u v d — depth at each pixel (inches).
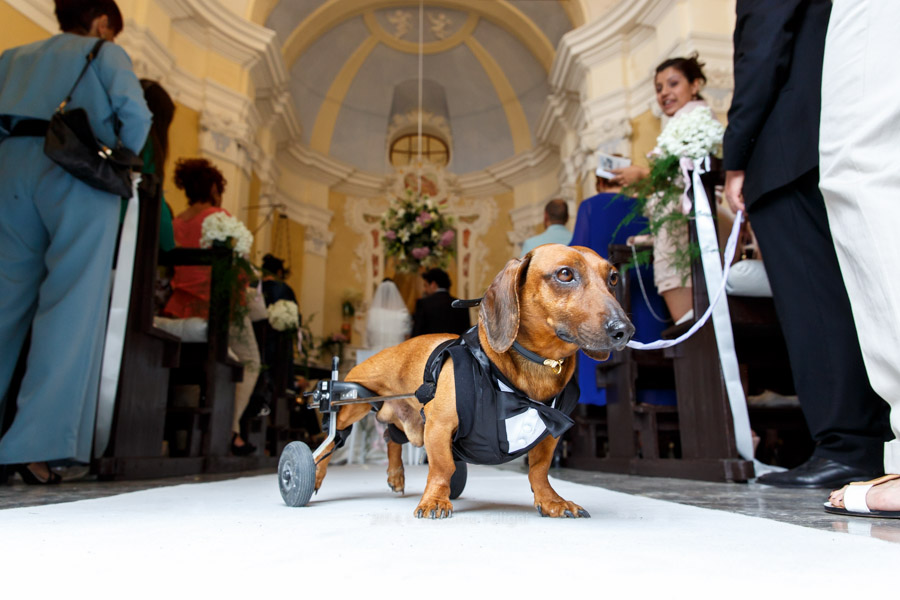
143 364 142.5
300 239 520.4
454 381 60.6
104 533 51.4
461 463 79.5
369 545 44.7
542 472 64.2
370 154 578.6
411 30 541.3
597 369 177.5
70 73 121.5
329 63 539.8
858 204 68.9
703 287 127.0
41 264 122.1
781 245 99.7
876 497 62.6
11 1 249.3
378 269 553.9
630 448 154.5
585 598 30.1
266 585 32.9
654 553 41.3
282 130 474.9
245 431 218.1
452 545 44.6
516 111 560.1
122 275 131.1
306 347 366.6
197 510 69.2
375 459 258.5
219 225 171.2
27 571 36.7
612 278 57.5
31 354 112.1
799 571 35.9
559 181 490.3
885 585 32.4
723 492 94.5
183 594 31.3
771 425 159.9
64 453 110.3
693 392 131.2
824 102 75.2
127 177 123.1
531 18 479.8
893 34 68.2
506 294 57.2
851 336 92.8
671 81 160.9
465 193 578.6
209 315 168.9
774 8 97.3
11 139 121.1
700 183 122.0
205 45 361.4
